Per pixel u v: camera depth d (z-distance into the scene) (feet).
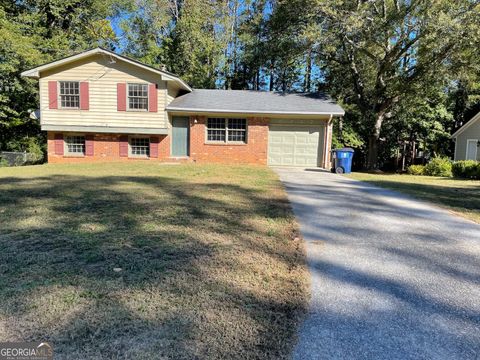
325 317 8.17
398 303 8.98
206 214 17.28
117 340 6.83
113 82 49.11
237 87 88.17
